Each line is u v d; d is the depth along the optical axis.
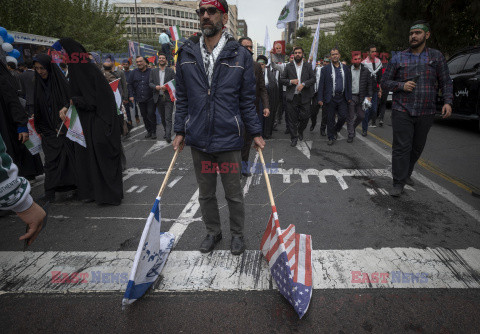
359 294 2.10
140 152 6.47
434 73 3.58
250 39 5.21
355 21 22.56
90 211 3.56
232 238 2.69
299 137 7.29
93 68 3.46
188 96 2.41
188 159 5.88
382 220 3.20
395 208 3.49
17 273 2.40
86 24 27.03
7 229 3.17
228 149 2.39
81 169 3.66
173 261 2.50
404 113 3.65
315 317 1.91
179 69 2.42
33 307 2.04
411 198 3.78
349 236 2.88
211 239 2.71
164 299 2.08
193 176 4.83
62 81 3.68
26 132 3.74
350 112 6.90
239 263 2.47
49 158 3.74
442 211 3.40
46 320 1.92
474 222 3.13
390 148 6.41
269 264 2.27
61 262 2.55
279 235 2.05
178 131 2.53
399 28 12.00
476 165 5.09
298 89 6.30
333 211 3.44
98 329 1.85
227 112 2.35
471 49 7.91
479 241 2.76
